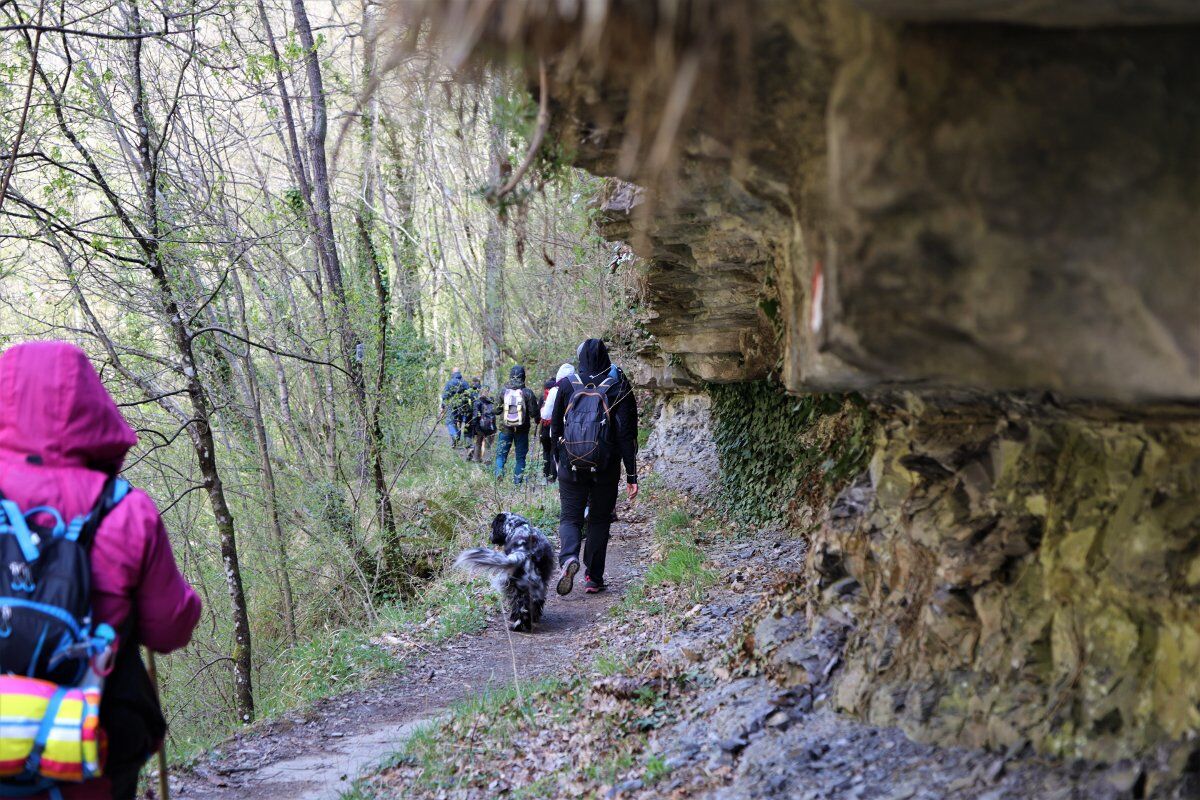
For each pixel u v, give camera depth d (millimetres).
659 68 2154
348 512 11133
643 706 5227
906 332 2232
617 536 12562
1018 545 3510
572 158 3580
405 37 2654
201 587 10609
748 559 8305
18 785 2432
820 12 2262
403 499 14148
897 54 2141
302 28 10734
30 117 7984
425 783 5191
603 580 9625
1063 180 2057
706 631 6391
